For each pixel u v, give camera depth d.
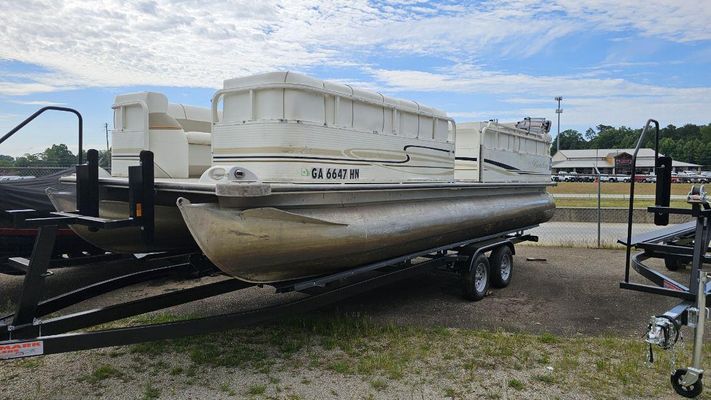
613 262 9.73
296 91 4.35
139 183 3.85
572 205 19.23
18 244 6.44
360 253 4.83
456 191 6.54
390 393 3.83
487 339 5.05
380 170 5.41
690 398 3.70
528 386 3.98
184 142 5.81
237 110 4.60
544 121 9.39
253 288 7.05
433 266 6.21
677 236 5.86
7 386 3.88
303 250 4.25
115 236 5.34
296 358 4.48
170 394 3.76
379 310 6.20
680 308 3.75
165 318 5.55
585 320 5.96
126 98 5.66
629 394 3.85
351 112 5.02
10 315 3.86
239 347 4.71
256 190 3.71
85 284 7.34
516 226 7.97
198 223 3.61
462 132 7.52
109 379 4.01
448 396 3.80
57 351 3.34
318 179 4.59
